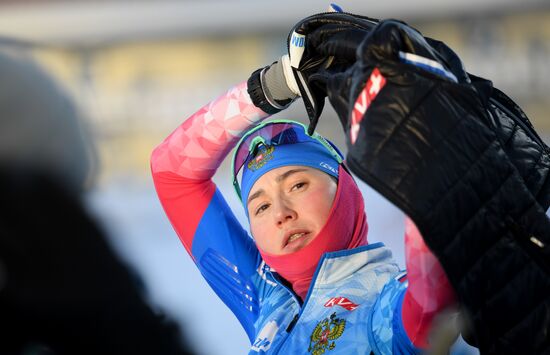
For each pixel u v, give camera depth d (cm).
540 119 3081
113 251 333
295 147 706
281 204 682
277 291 733
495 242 506
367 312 632
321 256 673
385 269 674
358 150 499
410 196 485
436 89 505
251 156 717
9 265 320
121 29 3334
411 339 559
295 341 651
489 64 3188
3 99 326
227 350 1207
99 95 3166
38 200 320
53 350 326
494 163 509
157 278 1470
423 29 3322
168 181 779
